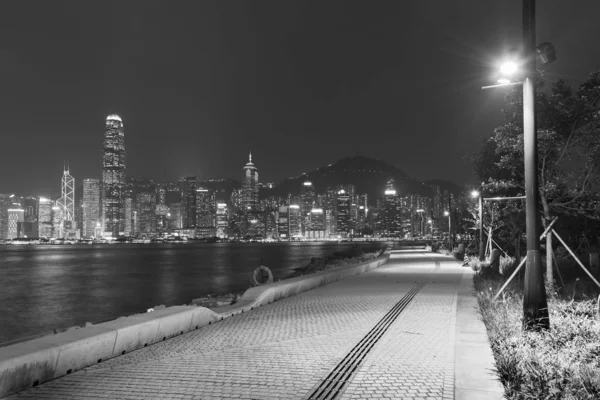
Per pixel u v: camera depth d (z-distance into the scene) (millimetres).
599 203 17406
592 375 6645
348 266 26875
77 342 7973
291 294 17891
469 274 26266
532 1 9750
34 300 46188
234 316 13383
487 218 37156
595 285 17266
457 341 9266
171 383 7145
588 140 16891
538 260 9500
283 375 7492
